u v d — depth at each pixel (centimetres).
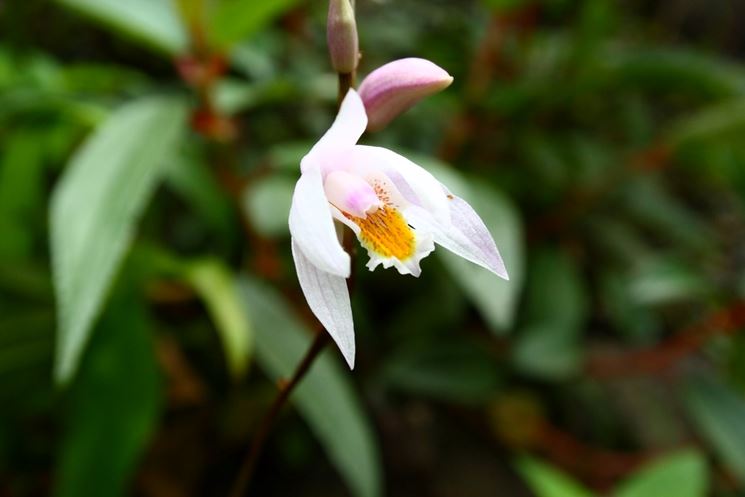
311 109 40
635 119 47
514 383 39
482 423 38
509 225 26
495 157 42
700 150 36
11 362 25
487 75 35
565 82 37
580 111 47
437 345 36
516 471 36
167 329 31
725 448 32
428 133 40
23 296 26
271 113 40
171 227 38
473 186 27
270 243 30
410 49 41
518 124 40
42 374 26
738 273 37
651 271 34
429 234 19
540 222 41
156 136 23
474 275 24
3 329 25
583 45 38
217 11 24
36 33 40
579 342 41
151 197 32
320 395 25
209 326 32
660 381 41
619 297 40
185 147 30
